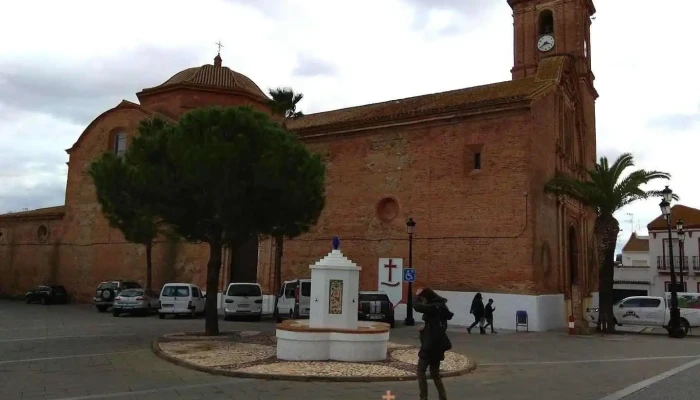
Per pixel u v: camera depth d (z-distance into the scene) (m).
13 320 26.31
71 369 12.85
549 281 27.58
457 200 28.11
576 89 35.97
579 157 36.78
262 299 31.08
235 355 14.34
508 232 26.38
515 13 41.84
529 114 26.80
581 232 34.41
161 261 37.22
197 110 18.58
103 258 40.06
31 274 44.19
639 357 16.69
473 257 27.16
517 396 10.44
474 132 28.19
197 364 13.01
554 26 39.94
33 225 44.84
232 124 17.97
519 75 40.78
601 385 11.71
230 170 17.09
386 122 30.88
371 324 15.41
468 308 26.80
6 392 10.25
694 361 15.81
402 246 29.50
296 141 20.25
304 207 19.50
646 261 75.19
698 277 48.03
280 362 13.31
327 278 14.29
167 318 29.50
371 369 12.55
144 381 11.41
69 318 28.08
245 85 43.50
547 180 28.64
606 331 25.53
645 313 27.41
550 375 13.07
